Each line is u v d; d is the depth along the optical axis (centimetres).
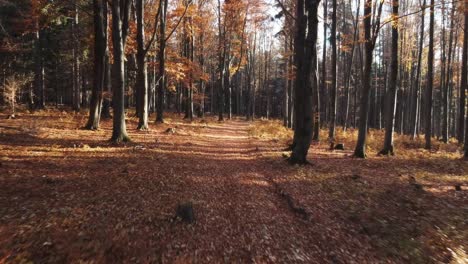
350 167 1388
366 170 1336
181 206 769
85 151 1345
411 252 650
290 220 817
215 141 2111
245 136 2608
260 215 839
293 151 1422
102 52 1978
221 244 682
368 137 2606
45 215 703
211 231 733
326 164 1435
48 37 3700
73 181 948
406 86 4638
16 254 552
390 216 820
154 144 1667
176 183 1027
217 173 1212
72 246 589
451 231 737
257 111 8750
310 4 1338
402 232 728
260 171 1277
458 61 4100
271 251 670
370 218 806
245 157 1573
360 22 2798
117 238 638
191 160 1394
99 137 1705
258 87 7650
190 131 2458
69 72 4206
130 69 3516
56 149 1337
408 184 1108
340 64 5575
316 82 2273
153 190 937
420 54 3078
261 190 1042
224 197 959
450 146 2567
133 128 2225
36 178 941
